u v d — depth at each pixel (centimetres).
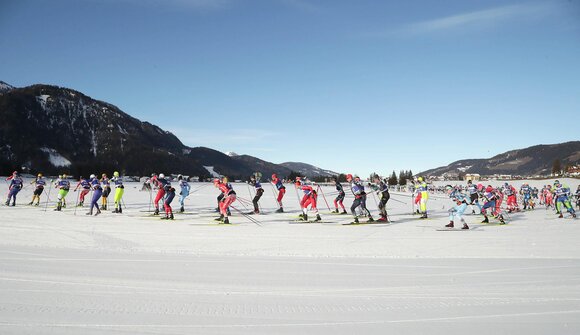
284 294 574
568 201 1936
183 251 938
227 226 1454
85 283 622
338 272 722
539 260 850
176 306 512
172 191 1672
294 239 1154
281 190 2086
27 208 2019
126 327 434
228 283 634
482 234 1291
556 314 487
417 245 1057
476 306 520
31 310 487
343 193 2048
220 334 417
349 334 421
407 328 440
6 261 788
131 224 1457
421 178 1858
